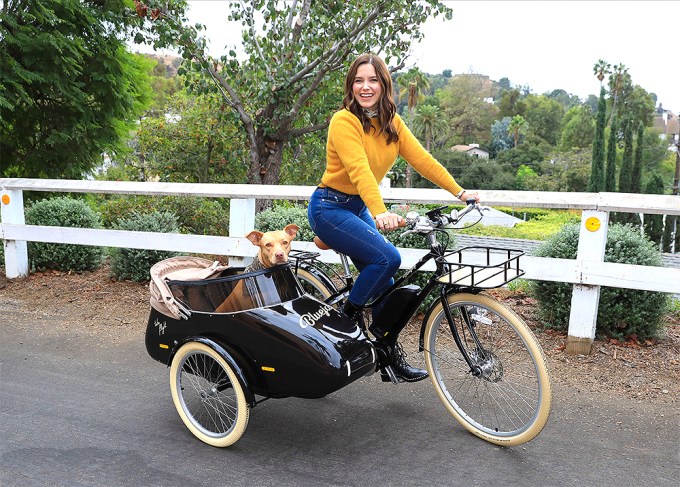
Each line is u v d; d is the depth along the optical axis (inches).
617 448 114.5
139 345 177.9
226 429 120.2
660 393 138.5
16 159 386.0
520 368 147.0
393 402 136.2
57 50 337.4
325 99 375.6
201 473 106.9
